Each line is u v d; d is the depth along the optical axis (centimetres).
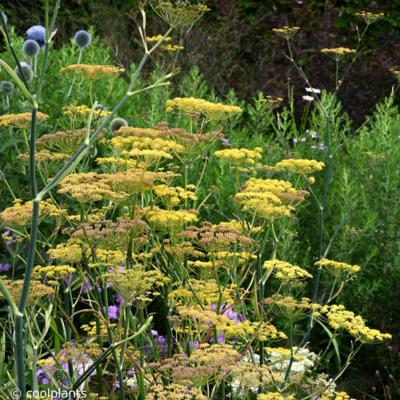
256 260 485
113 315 553
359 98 1146
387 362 668
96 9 1359
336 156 791
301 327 678
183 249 426
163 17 373
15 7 1382
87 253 420
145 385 396
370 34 1359
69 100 777
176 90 1129
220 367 355
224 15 1320
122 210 479
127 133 453
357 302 684
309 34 1278
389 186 725
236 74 1262
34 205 292
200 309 403
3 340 451
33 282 385
